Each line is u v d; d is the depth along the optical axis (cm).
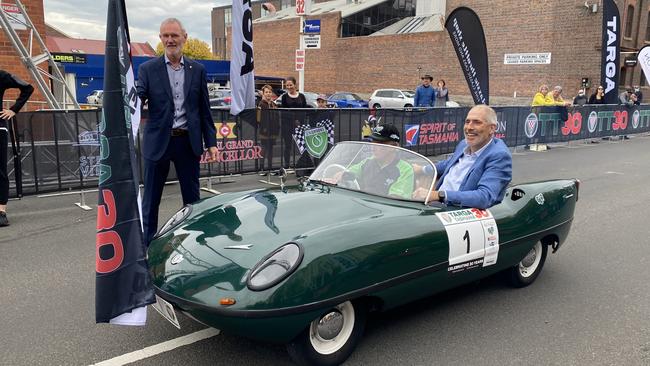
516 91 2927
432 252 316
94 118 694
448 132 1167
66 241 535
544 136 1445
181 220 343
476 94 1272
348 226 292
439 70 3322
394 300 306
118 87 276
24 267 458
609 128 1705
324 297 263
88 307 376
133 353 309
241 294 253
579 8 2636
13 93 1044
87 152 694
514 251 386
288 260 262
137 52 4588
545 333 348
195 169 505
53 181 675
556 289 428
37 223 601
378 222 304
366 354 313
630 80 3059
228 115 787
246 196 373
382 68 3681
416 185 361
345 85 3969
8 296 394
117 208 275
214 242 296
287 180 887
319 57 4144
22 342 321
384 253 289
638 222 654
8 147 655
